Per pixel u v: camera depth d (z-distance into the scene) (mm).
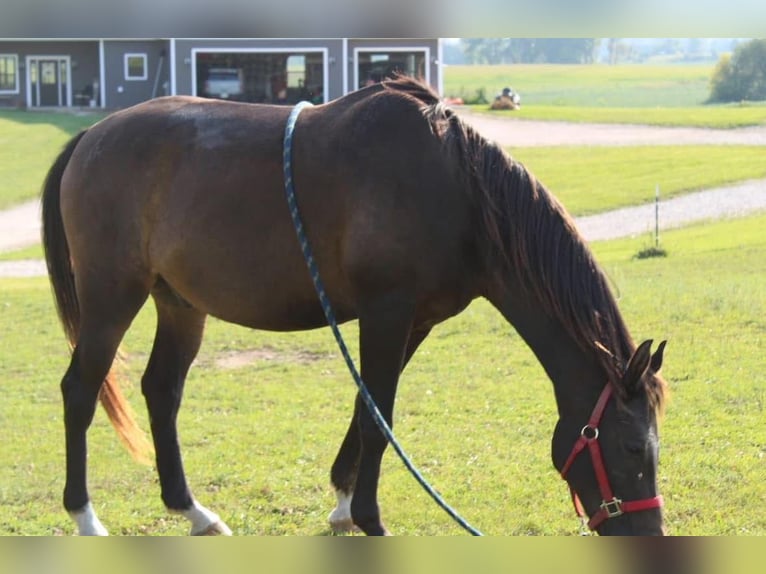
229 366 8117
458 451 5762
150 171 4566
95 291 4676
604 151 24234
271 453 5848
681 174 20766
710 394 6629
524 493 5074
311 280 4316
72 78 33375
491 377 7387
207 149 4480
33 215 19203
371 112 4215
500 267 4043
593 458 3580
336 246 4215
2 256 15812
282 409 6805
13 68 33219
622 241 14945
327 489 5250
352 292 4230
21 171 22734
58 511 5035
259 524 4805
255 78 28594
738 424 6031
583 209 18031
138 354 8648
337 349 8570
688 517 4688
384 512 4875
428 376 7449
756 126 28141
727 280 10586
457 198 4070
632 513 3506
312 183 4219
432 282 4117
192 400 7074
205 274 4477
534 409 6543
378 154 4117
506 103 33812
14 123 28844
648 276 11203
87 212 4664
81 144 4832
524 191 3975
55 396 7398
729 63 39188
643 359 3461
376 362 4152
